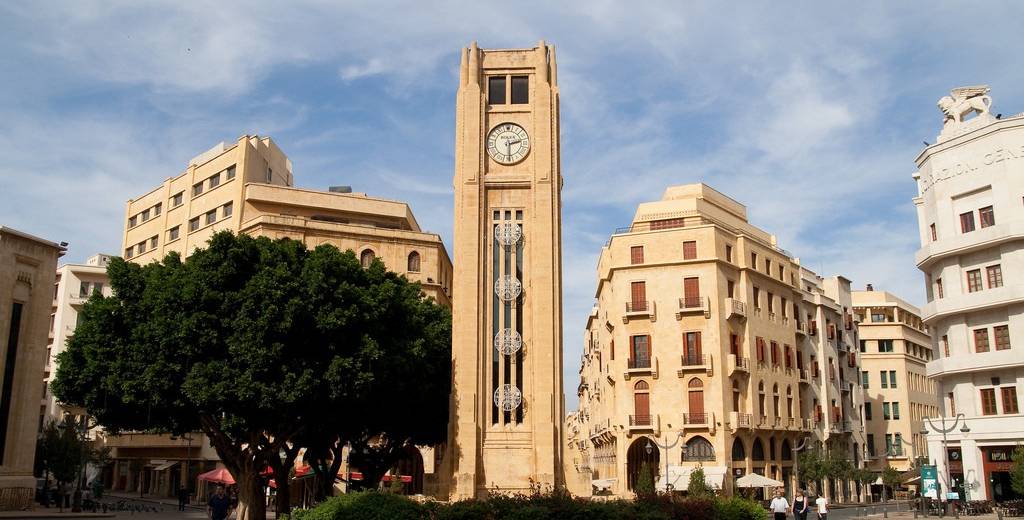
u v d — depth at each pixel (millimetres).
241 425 43219
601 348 92375
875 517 59719
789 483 81938
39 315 61969
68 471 75562
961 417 62094
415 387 53219
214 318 42438
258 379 42281
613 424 82688
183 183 96438
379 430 56938
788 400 84250
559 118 60750
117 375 43125
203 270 43625
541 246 56312
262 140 97250
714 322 76688
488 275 56469
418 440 61469
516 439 53312
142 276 45812
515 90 60125
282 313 42656
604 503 33156
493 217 57844
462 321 54906
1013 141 60875
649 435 76875
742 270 81125
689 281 78625
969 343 62750
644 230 84312
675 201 86375
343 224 83812
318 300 43750
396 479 63094
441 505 32344
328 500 32781
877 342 115812
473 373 53938
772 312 85312
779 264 88562
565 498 32906
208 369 41812
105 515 56344
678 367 76688
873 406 113250
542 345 54531
